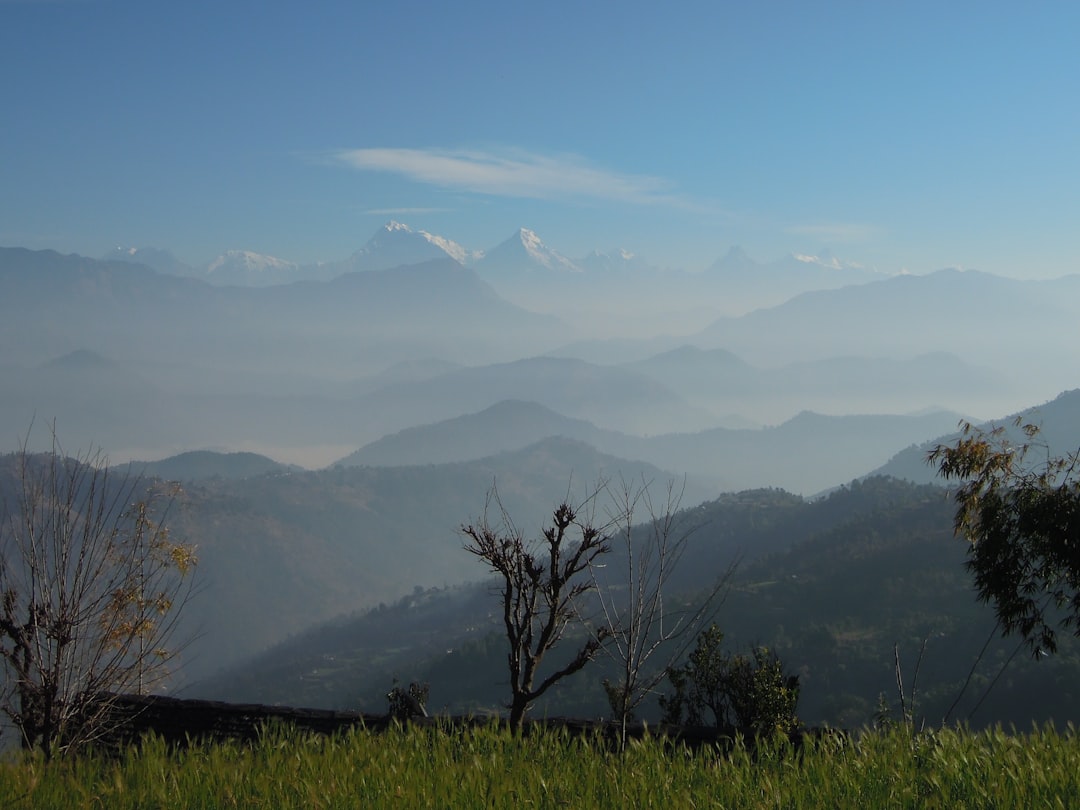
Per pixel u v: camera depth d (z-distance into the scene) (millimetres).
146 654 10453
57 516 10047
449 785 7367
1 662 9805
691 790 7438
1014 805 6734
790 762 8203
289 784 7488
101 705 10484
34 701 9961
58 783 7926
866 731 9125
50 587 9836
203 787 7551
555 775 7738
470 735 9328
